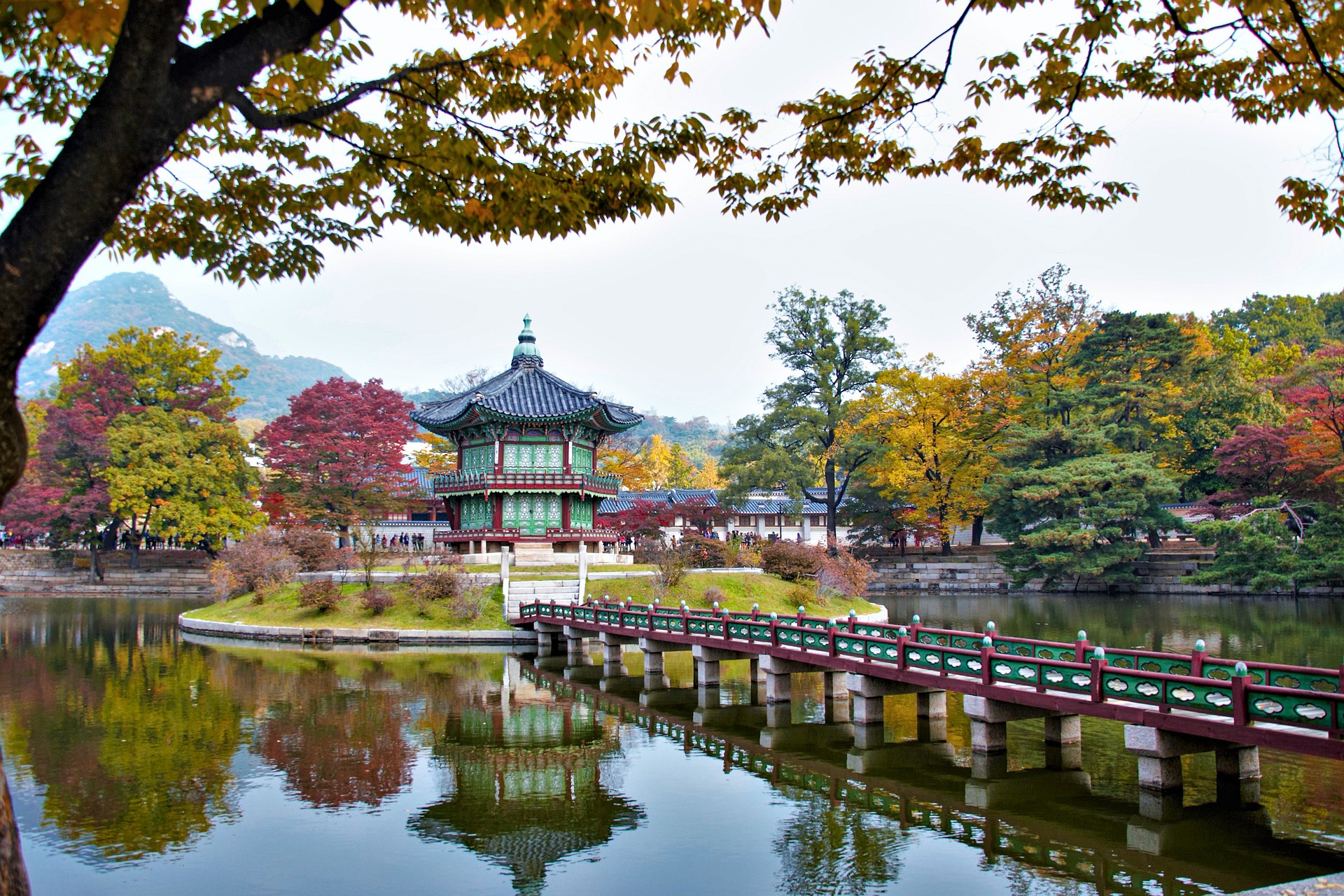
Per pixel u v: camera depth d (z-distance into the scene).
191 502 70.94
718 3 10.60
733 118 12.52
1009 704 20.23
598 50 10.55
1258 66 11.87
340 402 69.69
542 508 56.53
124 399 74.12
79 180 5.79
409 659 37.69
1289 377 63.34
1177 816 16.03
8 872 5.74
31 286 5.70
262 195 11.86
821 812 16.94
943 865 14.18
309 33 6.84
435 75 11.27
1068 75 12.02
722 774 19.62
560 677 33.56
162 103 6.04
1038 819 16.28
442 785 18.92
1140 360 73.75
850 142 12.77
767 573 53.44
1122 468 67.81
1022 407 76.56
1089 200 13.12
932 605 61.75
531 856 14.82
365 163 11.38
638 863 14.44
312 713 26.09
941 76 11.51
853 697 23.52
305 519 65.19
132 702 27.61
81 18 7.96
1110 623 47.56
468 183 11.83
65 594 72.00
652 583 48.41
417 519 82.62
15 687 30.19
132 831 16.11
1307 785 17.53
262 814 17.02
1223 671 16.80
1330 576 57.53
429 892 13.40
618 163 12.54
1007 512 72.25
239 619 46.03
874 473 78.19
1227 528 61.50
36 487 69.94
